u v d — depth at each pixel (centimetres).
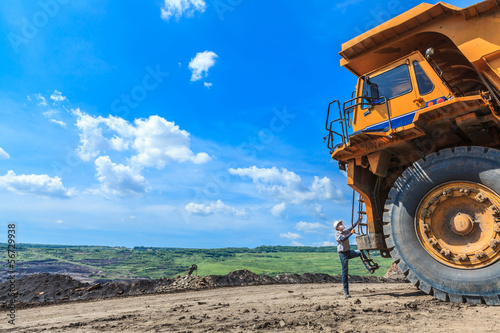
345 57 701
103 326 429
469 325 333
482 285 461
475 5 506
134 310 613
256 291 918
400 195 574
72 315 590
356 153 632
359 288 898
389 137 571
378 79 642
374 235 623
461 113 503
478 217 495
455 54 630
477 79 641
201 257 7950
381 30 628
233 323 399
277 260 7531
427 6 570
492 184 478
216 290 1012
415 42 631
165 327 398
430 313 410
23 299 925
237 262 6581
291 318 416
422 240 540
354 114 655
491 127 541
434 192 541
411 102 585
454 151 525
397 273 1444
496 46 493
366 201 663
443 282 497
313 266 5588
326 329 340
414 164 566
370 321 371
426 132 568
